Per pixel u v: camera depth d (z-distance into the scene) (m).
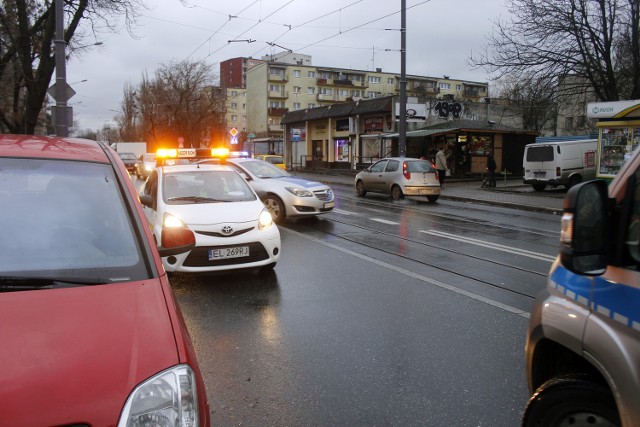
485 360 4.32
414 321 5.30
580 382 2.39
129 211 2.99
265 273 7.32
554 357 2.74
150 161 31.11
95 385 1.90
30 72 20.09
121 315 2.27
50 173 3.02
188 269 6.55
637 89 18.91
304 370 4.15
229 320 5.34
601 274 2.12
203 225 6.68
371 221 12.63
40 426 1.75
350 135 36.12
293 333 4.96
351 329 5.07
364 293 6.32
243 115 97.50
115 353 2.05
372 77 91.56
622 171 2.30
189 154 10.69
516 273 7.32
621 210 2.17
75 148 3.33
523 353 4.47
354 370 4.14
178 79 51.81
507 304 5.86
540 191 21.77
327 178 31.47
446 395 3.73
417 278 7.05
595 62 19.03
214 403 3.63
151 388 1.97
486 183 23.59
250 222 6.93
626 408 2.06
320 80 85.81
